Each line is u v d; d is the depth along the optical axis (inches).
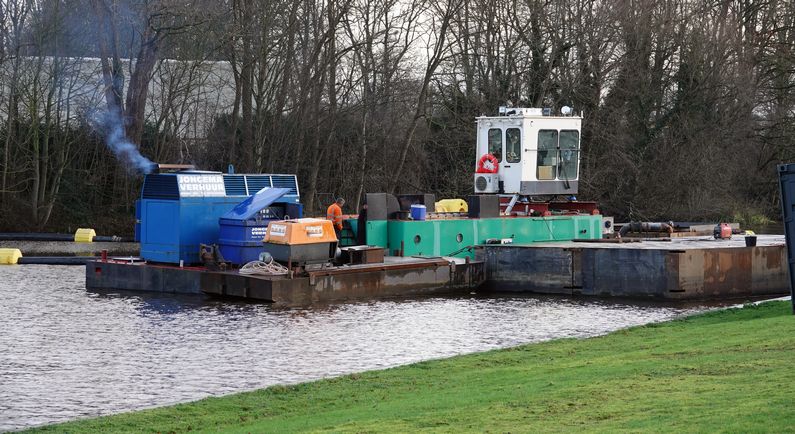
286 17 4220.0
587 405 910.4
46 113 4143.7
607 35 4579.2
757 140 5103.3
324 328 1850.4
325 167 4490.7
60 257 3191.4
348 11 4252.0
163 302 2203.5
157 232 2445.9
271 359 1524.4
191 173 2417.6
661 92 4788.4
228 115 4552.2
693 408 836.0
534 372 1201.4
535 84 4598.9
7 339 1707.7
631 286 2388.0
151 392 1284.4
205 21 3843.5
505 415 896.9
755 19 5177.2
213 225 2439.7
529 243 2778.1
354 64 4466.0
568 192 3014.3
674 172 4675.2
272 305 2156.7
